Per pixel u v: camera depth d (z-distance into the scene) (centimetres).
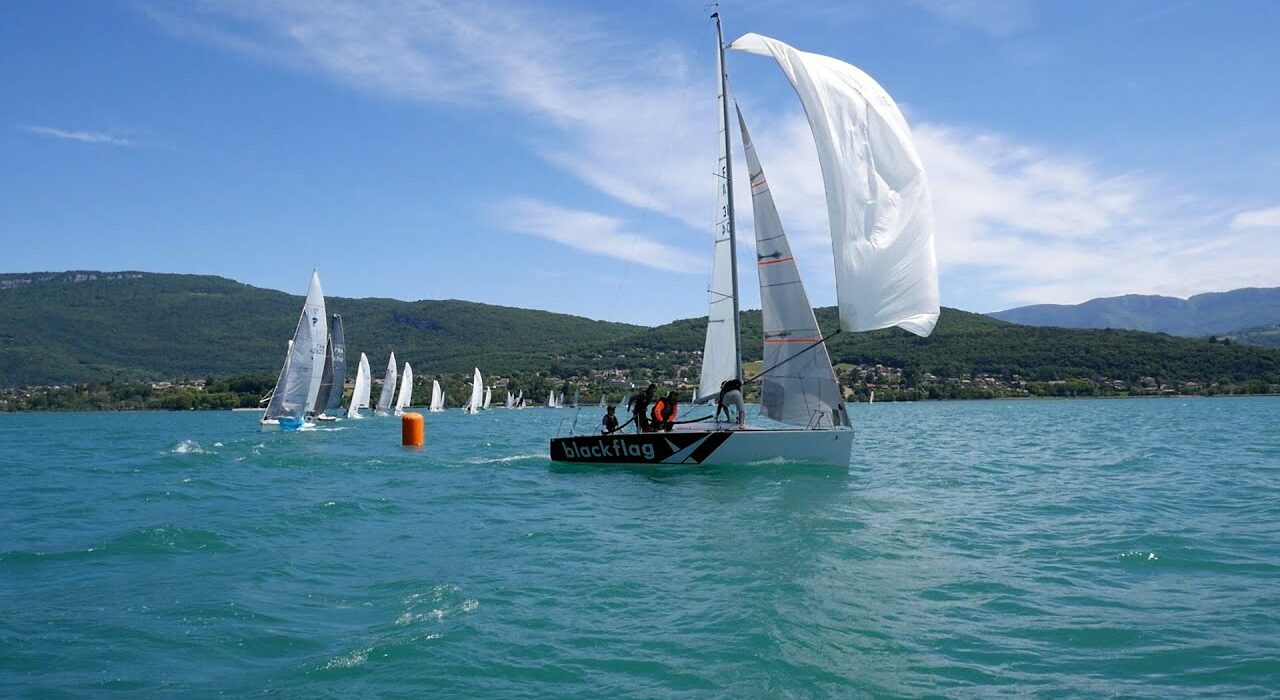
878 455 2389
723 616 704
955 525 1141
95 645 640
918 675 568
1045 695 531
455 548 1010
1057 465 2036
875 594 776
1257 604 730
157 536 1088
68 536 1116
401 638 648
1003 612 716
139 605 754
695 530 1115
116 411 12169
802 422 1733
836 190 1616
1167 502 1360
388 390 7394
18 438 4219
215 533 1112
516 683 556
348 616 717
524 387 11975
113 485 1748
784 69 1678
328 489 1633
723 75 1798
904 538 1047
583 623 687
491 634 657
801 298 1720
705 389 1845
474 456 2450
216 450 2828
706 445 1747
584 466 1920
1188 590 784
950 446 2778
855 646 628
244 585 828
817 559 924
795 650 618
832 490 1505
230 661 605
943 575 849
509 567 901
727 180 1789
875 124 1598
